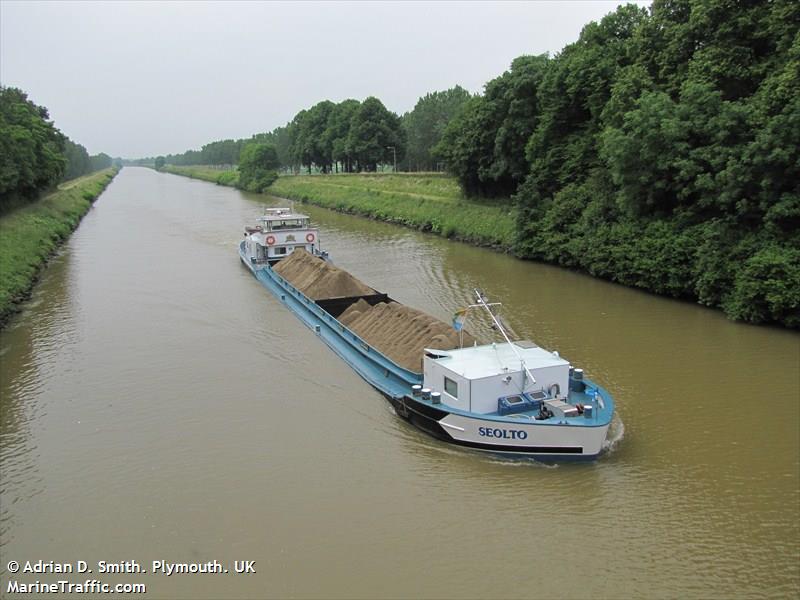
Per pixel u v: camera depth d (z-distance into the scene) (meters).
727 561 13.29
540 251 44.62
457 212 59.97
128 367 25.14
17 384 23.66
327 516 15.14
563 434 16.48
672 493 15.65
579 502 15.39
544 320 30.09
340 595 12.63
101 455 18.28
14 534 14.89
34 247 47.94
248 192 121.75
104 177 196.50
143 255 50.78
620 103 39.03
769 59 32.03
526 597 12.44
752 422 19.08
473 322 29.80
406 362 22.17
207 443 18.77
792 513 14.80
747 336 27.03
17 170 56.22
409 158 106.88
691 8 36.06
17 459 18.22
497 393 17.88
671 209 36.59
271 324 30.61
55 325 31.16
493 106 56.12
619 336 27.39
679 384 21.97
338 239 57.41
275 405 21.30
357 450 18.17
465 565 13.38
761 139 28.36
